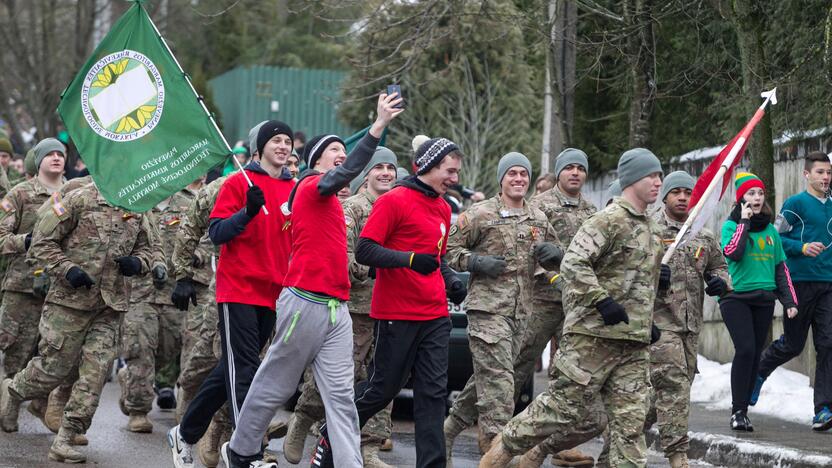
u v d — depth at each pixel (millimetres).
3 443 16391
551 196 16703
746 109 19984
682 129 29094
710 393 21344
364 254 12117
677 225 15008
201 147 13195
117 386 23906
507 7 26062
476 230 14992
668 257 12219
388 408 14492
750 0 19750
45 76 61969
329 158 12633
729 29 24500
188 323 17656
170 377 20812
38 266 16438
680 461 14320
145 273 15508
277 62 72438
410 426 19656
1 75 62344
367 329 15305
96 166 13312
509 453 12578
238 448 11898
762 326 17516
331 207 11766
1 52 61812
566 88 24766
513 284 14805
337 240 11766
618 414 11914
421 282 12445
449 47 39219
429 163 12609
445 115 41719
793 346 18016
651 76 23531
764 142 19719
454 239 15031
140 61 13367
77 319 15125
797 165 22172
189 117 13266
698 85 25328
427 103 41406
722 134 26062
